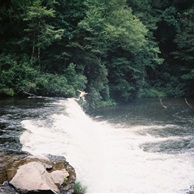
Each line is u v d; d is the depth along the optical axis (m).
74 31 25.19
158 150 15.44
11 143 11.58
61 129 14.06
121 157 14.20
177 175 12.62
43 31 23.30
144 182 11.99
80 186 9.94
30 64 23.23
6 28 24.38
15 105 18.45
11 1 23.05
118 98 31.67
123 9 30.58
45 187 8.57
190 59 37.62
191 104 30.62
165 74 40.00
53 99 21.03
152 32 38.22
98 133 18.09
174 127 20.47
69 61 26.17
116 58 31.17
